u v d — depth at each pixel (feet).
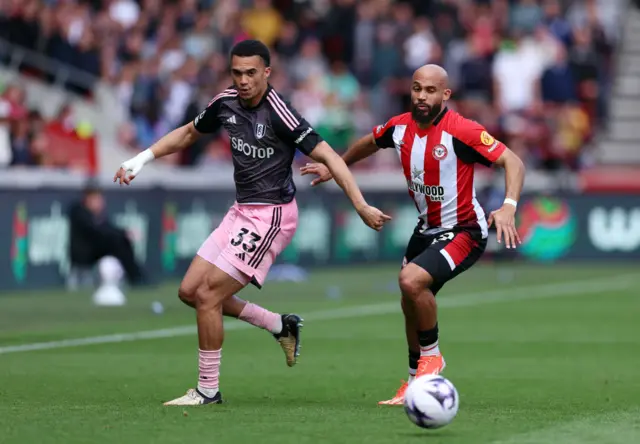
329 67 297.74
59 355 126.82
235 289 91.71
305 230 256.73
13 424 81.10
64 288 205.57
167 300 190.29
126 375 111.45
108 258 188.96
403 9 293.23
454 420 84.23
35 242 199.93
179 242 229.66
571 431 79.82
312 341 142.92
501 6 315.17
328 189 263.90
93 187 205.46
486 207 275.80
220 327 91.45
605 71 325.62
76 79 259.39
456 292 215.92
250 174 92.17
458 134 89.56
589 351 134.62
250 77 89.71
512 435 77.92
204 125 94.17
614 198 288.71
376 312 178.40
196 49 278.46
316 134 90.94
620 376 113.60
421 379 78.07
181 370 115.24
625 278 247.50
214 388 92.22
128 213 216.95
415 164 91.25
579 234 289.12
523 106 295.07
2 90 240.94
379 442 74.74
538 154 294.25
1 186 192.24
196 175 235.61
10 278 195.42
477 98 287.69
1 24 253.65
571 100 298.15
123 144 252.21
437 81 89.25
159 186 224.12
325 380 109.60
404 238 281.54
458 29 303.27
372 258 275.80
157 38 274.77
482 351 134.51
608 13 350.43
